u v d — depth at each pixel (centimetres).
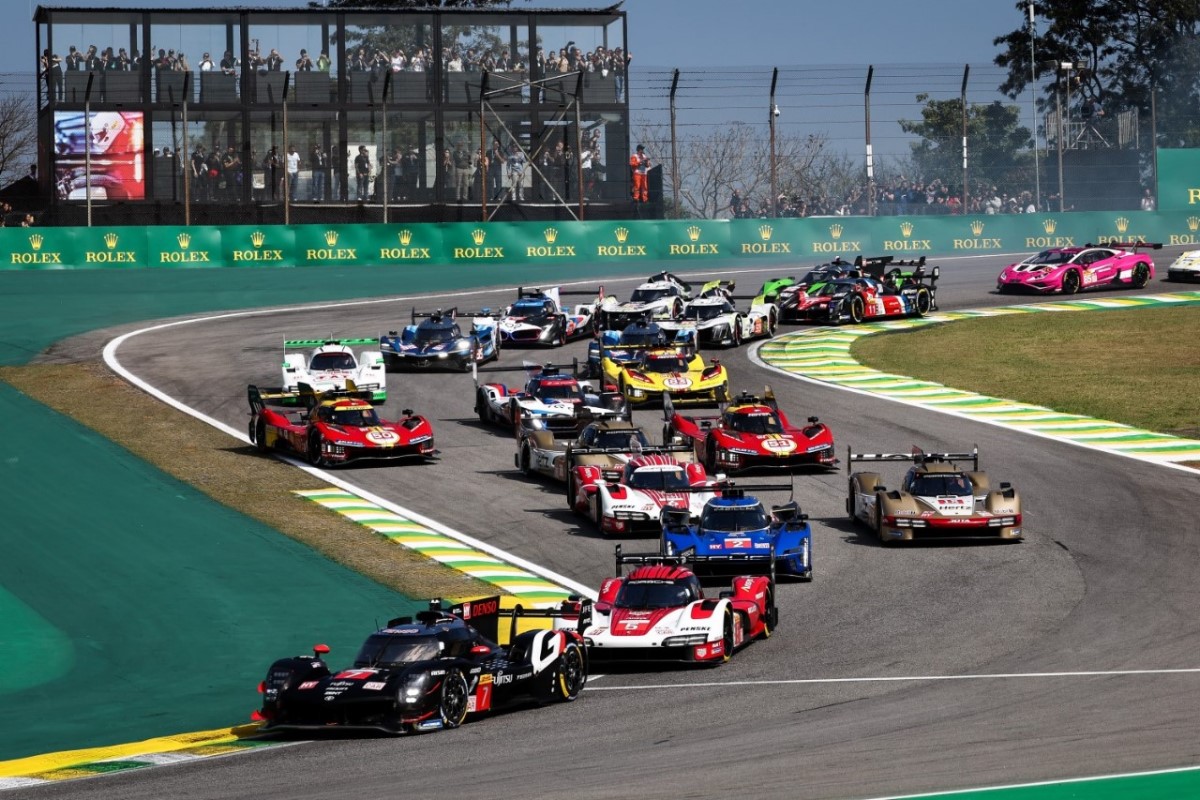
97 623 10238
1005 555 11450
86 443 15788
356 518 13075
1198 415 16625
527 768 6419
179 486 14112
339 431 14888
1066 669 8219
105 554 11888
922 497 12006
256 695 8644
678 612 9012
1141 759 6112
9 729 8000
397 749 6988
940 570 11088
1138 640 8900
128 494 13762
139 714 8288
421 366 19875
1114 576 10662
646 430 16312
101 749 7462
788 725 7100
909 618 9788
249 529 12656
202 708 8381
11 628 10131
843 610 10112
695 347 19200
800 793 5781
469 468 15050
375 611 10419
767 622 9600
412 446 15025
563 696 8075
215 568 11525
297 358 17800
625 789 5944
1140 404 17288
